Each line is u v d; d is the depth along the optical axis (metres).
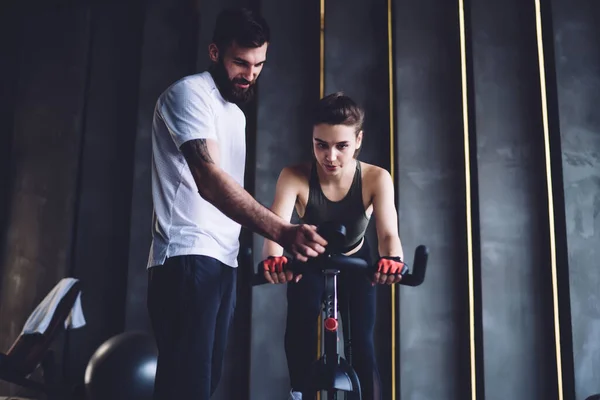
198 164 1.56
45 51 4.72
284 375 4.00
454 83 4.26
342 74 4.34
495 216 3.98
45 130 4.61
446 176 4.14
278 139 4.27
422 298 3.99
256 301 4.06
